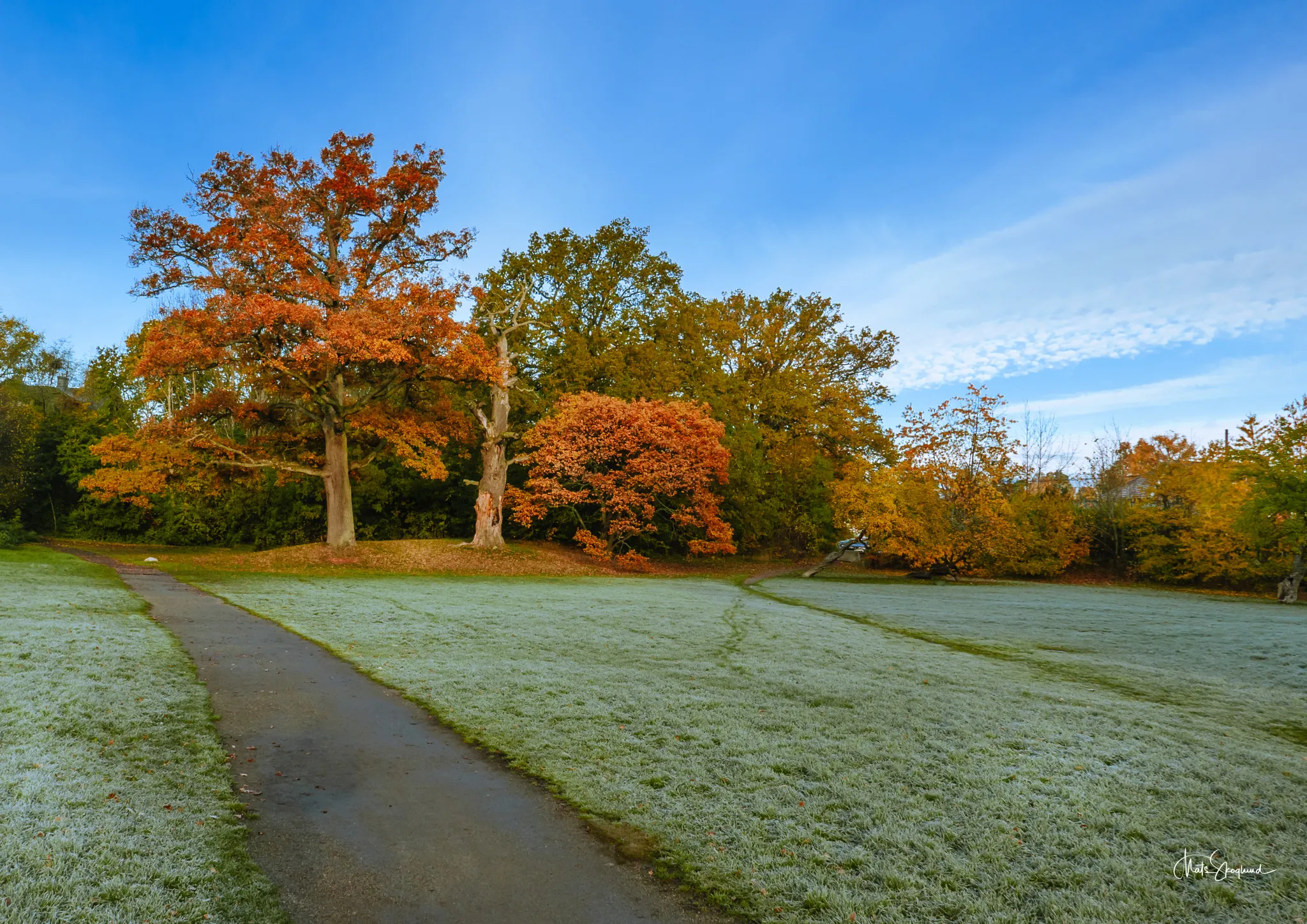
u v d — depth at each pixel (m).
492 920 3.86
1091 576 33.38
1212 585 30.70
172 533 36.00
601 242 35.75
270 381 25.00
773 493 39.91
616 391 33.91
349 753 6.34
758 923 3.93
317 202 25.17
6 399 31.09
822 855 4.68
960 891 4.29
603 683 8.91
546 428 30.44
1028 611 18.69
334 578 22.27
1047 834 5.04
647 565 31.80
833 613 18.02
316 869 4.33
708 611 16.67
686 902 4.12
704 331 40.38
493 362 26.61
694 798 5.54
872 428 45.62
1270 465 25.06
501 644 11.43
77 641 9.50
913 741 6.95
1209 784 6.03
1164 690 9.66
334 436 26.69
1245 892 4.32
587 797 5.50
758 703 8.22
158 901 3.78
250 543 37.22
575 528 35.91
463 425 29.48
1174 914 4.07
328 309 24.39
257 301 21.30
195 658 9.45
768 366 44.03
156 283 23.45
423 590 19.23
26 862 3.99
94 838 4.35
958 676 10.14
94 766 5.48
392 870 4.36
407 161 26.20
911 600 21.47
